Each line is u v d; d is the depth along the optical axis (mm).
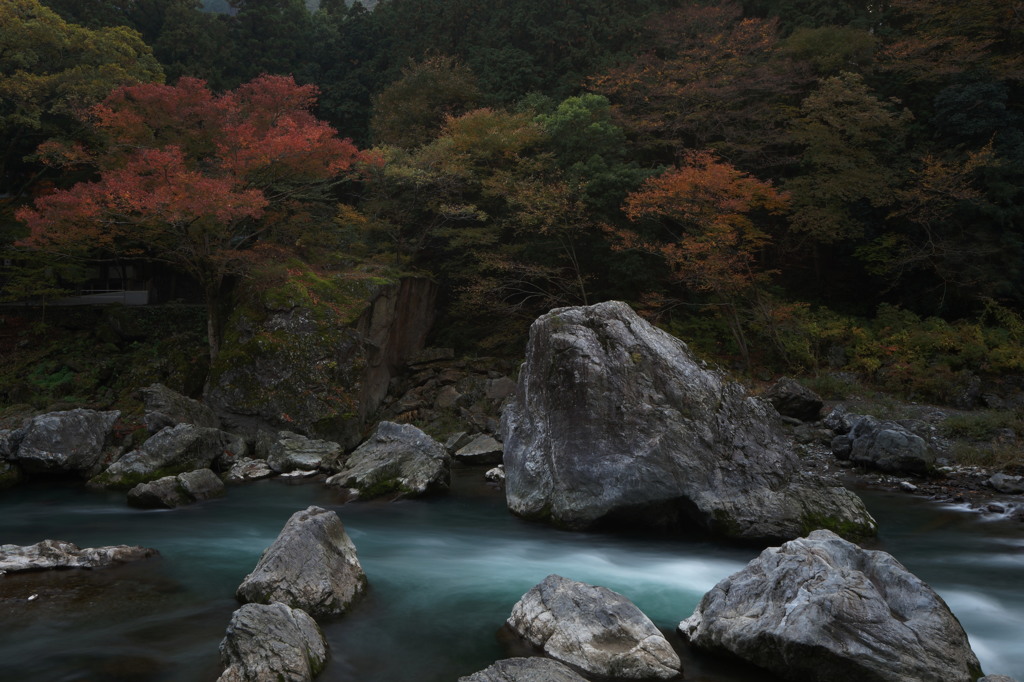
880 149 27641
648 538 10688
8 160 29641
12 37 24406
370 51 44531
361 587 7914
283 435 17469
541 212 23719
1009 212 25484
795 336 24609
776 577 6176
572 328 12023
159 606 7484
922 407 20109
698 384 11602
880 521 11781
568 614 6445
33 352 24281
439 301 28875
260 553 9711
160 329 25531
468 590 8211
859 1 34375
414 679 5828
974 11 28422
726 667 6023
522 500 11883
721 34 29594
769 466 11195
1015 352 21734
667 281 26594
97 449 15758
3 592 7852
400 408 22328
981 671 5523
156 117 20438
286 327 20078
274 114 21312
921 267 26406
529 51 34938
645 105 30453
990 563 9477
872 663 5336
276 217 22438
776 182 29688
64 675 5820
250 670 5484
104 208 18422
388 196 26812
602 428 11203
